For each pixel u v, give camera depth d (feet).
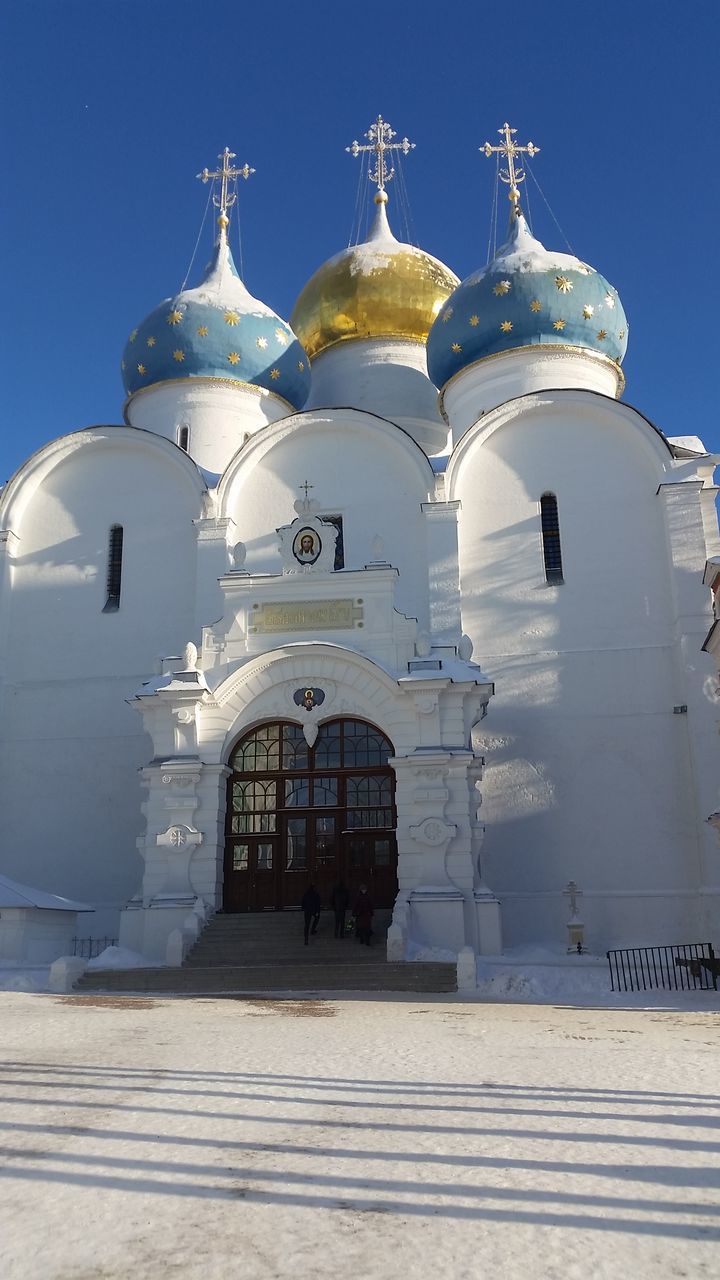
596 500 97.14
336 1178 18.52
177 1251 14.96
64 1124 23.03
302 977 65.62
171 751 81.25
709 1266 14.37
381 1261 14.55
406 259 128.26
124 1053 34.63
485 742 91.81
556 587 95.09
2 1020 45.03
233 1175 18.75
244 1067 31.27
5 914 73.72
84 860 94.17
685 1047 36.60
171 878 78.48
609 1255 14.76
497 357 107.65
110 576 102.37
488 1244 15.17
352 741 82.17
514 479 98.68
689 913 85.76
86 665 99.30
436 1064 31.94
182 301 114.62
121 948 75.20
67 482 104.83
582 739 90.89
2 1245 15.20
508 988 61.82
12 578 102.22
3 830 95.76
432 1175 18.65
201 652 83.87
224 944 73.15
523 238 115.75
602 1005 55.31
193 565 100.42
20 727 98.37
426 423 124.26
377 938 74.59
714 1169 18.95
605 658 92.63
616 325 110.32
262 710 81.76
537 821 89.45
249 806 82.12
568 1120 23.26
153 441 102.99
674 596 92.22
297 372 117.91
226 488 100.94
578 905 87.15
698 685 89.10
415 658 81.66
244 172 130.41
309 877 80.69
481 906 75.00
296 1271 14.20
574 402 98.84
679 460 96.37
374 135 141.90
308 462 101.86
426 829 75.82
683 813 87.97
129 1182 18.37
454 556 95.50
